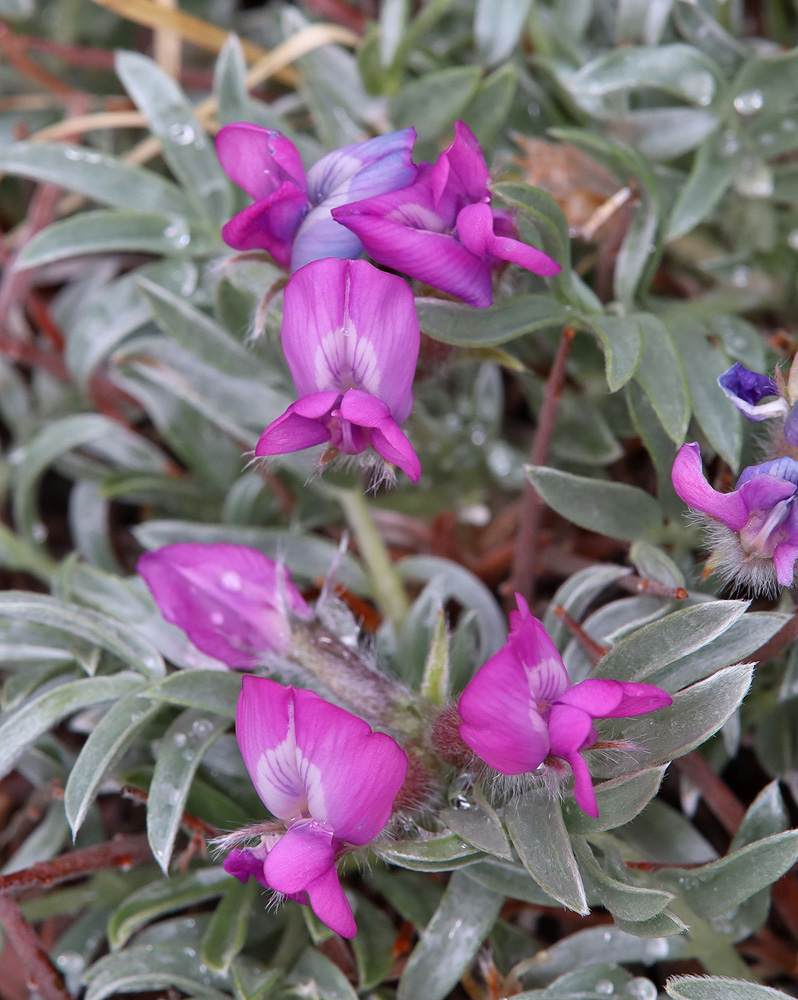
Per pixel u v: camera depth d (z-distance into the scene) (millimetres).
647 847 188
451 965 181
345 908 163
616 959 183
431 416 223
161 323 204
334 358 173
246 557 186
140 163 239
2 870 199
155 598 185
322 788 165
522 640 163
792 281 216
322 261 172
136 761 197
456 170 177
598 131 220
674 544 195
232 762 192
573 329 192
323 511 218
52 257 209
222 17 246
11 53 235
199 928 191
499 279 186
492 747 164
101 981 183
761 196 212
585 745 164
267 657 186
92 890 198
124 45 252
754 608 197
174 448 230
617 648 176
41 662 195
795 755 195
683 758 187
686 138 212
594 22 229
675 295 224
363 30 232
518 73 223
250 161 182
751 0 240
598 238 212
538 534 203
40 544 221
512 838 172
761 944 193
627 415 210
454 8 231
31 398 237
